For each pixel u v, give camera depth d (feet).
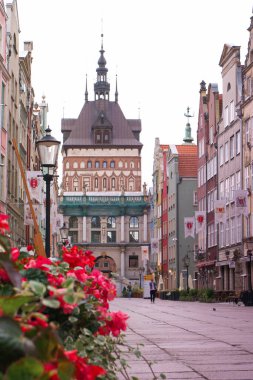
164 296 279.69
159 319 94.53
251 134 186.80
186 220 222.69
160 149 367.45
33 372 8.93
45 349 9.73
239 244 194.70
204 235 247.50
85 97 527.81
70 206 440.86
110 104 520.01
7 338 9.41
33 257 20.25
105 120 508.53
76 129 513.86
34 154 236.22
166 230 336.08
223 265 213.87
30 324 10.84
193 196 302.66
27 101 206.39
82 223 442.09
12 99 165.37
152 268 396.16
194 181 303.07
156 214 382.22
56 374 9.04
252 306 154.30
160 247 357.20
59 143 63.67
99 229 442.50
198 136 267.80
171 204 318.24
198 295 216.95
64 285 14.08
